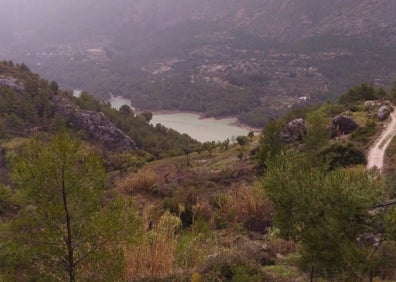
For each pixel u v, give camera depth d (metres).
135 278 9.25
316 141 32.50
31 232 7.28
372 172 10.21
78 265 7.55
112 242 7.86
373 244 9.13
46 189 7.29
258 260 11.41
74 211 7.45
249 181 31.61
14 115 78.62
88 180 7.54
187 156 57.72
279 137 34.72
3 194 7.41
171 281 9.21
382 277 9.00
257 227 16.36
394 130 40.56
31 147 7.56
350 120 42.53
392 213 8.52
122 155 65.06
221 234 15.31
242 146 53.50
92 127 86.31
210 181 33.12
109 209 7.79
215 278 9.37
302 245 9.30
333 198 8.66
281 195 9.24
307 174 9.33
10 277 7.21
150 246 10.47
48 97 92.44
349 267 8.81
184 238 12.84
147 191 25.06
